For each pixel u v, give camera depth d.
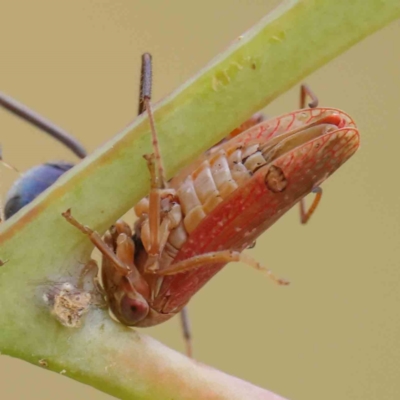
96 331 0.10
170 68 0.16
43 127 0.11
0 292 0.10
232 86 0.10
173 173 0.10
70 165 0.11
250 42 0.10
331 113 0.10
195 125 0.10
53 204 0.10
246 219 0.10
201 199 0.10
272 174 0.10
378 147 0.16
